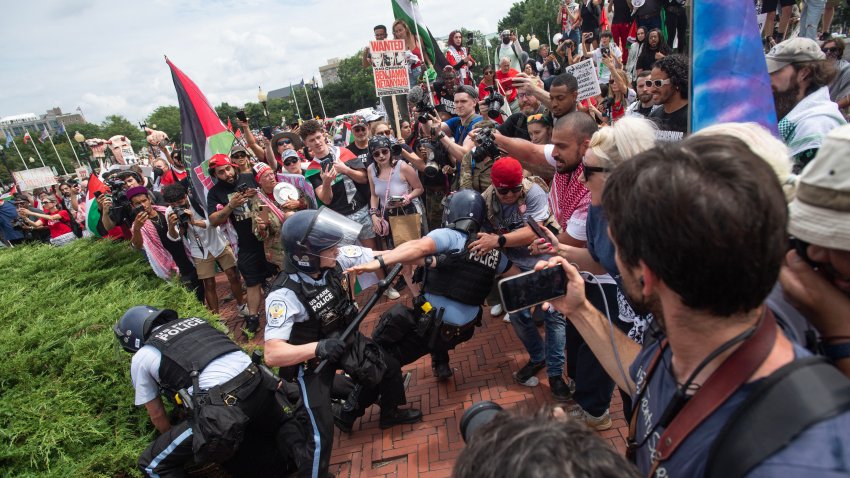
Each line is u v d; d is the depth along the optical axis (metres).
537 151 3.15
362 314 2.94
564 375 3.84
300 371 2.88
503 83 7.26
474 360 4.33
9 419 2.74
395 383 3.47
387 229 5.45
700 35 1.92
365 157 5.88
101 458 2.66
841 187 0.90
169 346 2.77
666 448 0.90
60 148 82.94
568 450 0.70
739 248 0.72
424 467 3.20
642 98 4.47
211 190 5.79
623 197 0.87
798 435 0.68
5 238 11.39
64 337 3.46
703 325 0.85
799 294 1.04
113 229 6.90
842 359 0.99
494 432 0.79
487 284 3.40
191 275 6.05
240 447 2.99
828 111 2.40
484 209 3.45
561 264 1.60
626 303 2.23
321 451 2.84
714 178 0.74
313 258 2.68
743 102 1.91
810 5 7.57
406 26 8.05
